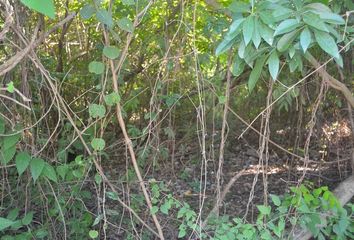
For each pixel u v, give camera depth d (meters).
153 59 4.12
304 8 2.14
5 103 2.94
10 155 2.63
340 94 4.28
